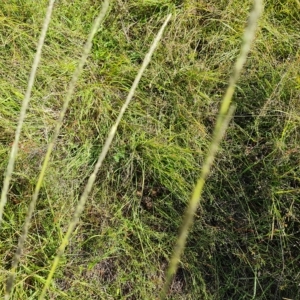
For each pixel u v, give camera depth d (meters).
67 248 1.76
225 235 1.81
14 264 0.61
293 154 1.80
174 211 1.83
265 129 1.90
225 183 1.86
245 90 1.94
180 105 1.90
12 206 1.75
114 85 1.96
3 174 1.75
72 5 2.02
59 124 0.58
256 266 1.76
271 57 2.00
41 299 0.64
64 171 1.80
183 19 2.03
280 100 1.90
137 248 1.82
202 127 1.86
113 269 1.82
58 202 1.77
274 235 1.80
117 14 2.04
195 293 1.81
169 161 1.85
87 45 0.54
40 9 1.96
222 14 2.04
